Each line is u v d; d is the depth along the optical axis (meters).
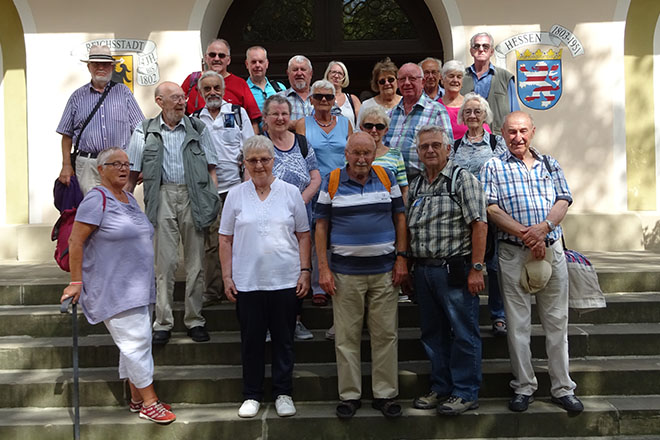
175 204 4.41
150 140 4.42
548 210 3.88
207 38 7.05
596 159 6.82
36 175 6.74
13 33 7.00
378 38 7.41
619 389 4.20
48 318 4.70
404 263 3.89
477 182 3.83
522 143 3.90
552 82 6.80
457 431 3.90
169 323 4.45
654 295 5.03
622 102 6.82
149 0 6.77
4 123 7.06
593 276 4.02
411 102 4.72
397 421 3.88
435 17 7.27
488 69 5.37
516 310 3.95
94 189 3.77
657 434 3.94
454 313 3.84
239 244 3.88
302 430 3.88
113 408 4.14
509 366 4.30
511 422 3.90
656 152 7.04
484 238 3.78
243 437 3.87
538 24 6.81
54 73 6.76
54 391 4.15
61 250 4.04
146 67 6.78
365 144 3.72
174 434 3.86
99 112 4.88
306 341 4.46
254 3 7.41
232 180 4.81
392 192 3.93
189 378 4.16
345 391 3.93
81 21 6.75
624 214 6.64
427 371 4.22
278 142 4.51
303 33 7.42
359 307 3.88
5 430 3.85
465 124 4.40
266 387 4.16
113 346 4.42
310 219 4.60
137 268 3.78
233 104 5.04
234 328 4.71
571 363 4.38
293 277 3.90
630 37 7.01
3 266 6.11
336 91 5.39
